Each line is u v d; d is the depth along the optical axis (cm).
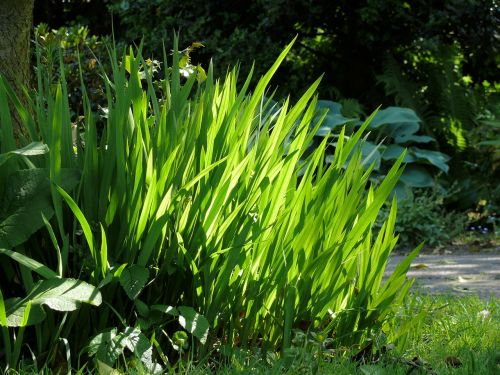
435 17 1384
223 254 320
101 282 290
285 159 323
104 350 291
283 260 328
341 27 1480
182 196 312
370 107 1463
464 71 1543
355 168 362
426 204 1151
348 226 354
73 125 417
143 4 1456
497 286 668
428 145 1326
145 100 326
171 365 320
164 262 315
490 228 1192
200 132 326
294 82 1430
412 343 372
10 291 313
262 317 337
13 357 285
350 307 358
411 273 771
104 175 313
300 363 309
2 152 306
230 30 1470
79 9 1753
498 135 1220
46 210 299
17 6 393
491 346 373
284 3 1370
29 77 405
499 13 1427
